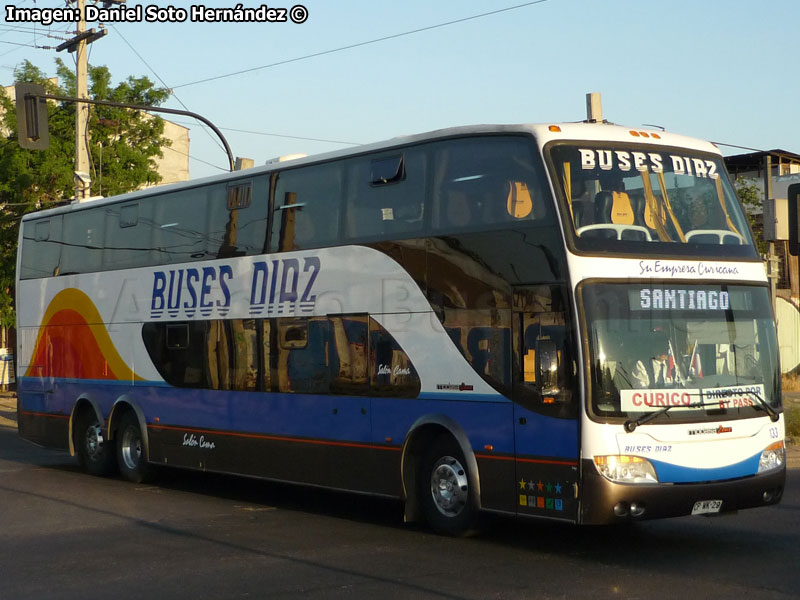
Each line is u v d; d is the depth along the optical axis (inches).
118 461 652.1
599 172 408.2
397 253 460.8
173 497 575.8
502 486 406.9
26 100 815.7
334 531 454.3
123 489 610.9
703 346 400.5
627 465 375.9
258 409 535.2
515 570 366.0
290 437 513.7
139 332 631.2
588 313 383.9
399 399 453.7
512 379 404.5
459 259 431.5
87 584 348.2
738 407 401.1
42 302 729.6
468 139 435.8
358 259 480.4
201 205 587.8
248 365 543.8
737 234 429.1
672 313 398.3
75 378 692.1
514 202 412.8
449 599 322.3
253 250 546.3
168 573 364.8
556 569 367.6
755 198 1173.1
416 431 445.1
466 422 422.6
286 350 518.6
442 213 442.0
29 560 389.4
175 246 605.9
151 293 622.2
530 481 395.5
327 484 491.5
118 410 653.9
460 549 407.8
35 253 745.0
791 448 738.8
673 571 361.7
